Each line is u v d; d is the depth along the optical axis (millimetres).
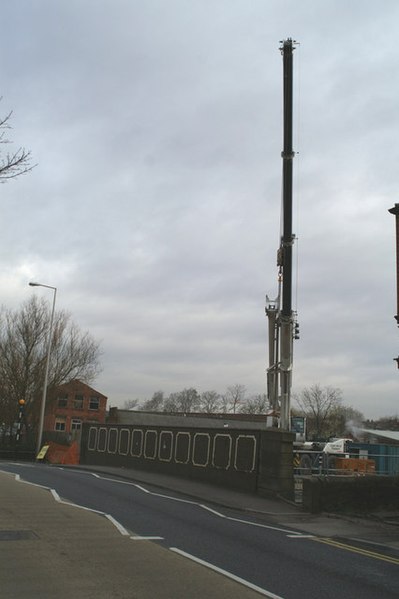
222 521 12469
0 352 50156
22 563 7555
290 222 23484
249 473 18078
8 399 49562
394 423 104562
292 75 24719
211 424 77938
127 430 26953
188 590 6727
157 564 7895
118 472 22656
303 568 8352
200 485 19281
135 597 6320
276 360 22875
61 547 8641
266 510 14750
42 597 6141
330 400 96250
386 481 16000
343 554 9758
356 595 7027
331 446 30500
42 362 49969
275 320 23250
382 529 13070
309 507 14969
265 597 6641
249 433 18422
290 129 24297
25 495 14312
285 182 23906
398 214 21516
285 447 16828
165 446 23344
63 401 76625
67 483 17844
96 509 12633
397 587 7590
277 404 22609
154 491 17578
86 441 31391
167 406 131500
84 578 6984
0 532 9547
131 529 10445
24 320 50469
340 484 15305
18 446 46875
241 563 8344
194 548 9148
